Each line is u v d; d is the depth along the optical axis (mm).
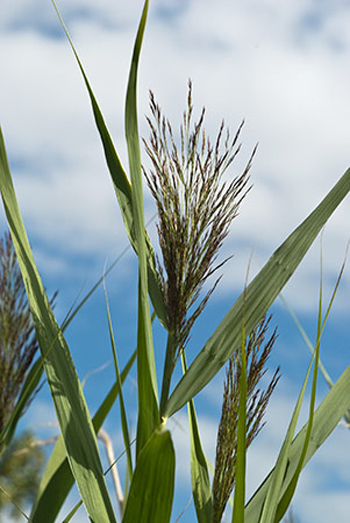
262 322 1353
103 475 1349
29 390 1575
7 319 1547
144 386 1294
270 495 1339
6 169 1407
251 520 1380
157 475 1223
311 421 1310
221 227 1334
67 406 1357
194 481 1434
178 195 1332
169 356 1352
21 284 1558
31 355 1556
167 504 1229
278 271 1368
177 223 1335
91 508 1316
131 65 1295
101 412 1610
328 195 1385
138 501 1229
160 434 1209
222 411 1343
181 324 1347
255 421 1335
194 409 1487
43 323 1388
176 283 1341
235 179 1335
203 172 1332
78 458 1338
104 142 1438
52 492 1577
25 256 1406
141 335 1292
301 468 1314
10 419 1523
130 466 1356
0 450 1561
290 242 1378
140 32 1290
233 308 1365
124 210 1420
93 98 1429
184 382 1339
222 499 1347
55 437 1615
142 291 1296
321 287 1302
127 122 1303
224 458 1344
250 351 1342
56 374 1369
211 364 1346
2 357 1546
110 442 1596
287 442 1347
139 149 1306
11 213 1408
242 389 1260
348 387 1427
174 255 1337
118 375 1389
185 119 1335
